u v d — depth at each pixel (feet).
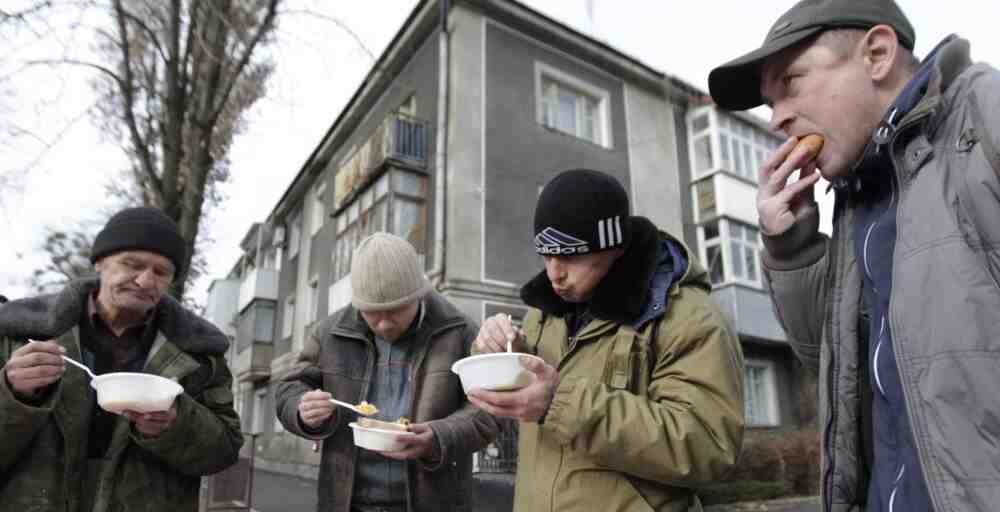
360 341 7.62
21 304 6.12
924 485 3.44
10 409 5.16
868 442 4.12
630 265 5.13
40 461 5.64
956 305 3.14
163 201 14.80
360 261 7.02
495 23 37.40
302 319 56.95
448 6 35.91
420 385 7.27
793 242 4.87
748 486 30.99
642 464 4.34
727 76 4.68
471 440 6.69
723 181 42.80
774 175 4.77
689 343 4.72
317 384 7.61
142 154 15.07
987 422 2.98
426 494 6.84
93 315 6.34
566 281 5.19
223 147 17.19
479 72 35.88
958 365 3.08
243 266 91.86
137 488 6.02
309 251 57.88
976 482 2.95
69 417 5.80
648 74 43.16
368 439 5.82
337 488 6.91
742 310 40.91
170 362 6.40
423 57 38.86
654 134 43.39
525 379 4.43
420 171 36.52
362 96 44.19
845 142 4.11
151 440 5.83
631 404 4.44
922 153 3.54
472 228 33.22
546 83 39.24
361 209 41.37
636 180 41.22
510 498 23.45
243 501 22.71
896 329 3.45
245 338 71.31
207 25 14.87
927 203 3.44
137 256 6.07
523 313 33.27
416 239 35.40
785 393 43.27
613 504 4.55
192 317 6.91
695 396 4.46
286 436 54.44
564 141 38.14
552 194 5.09
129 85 14.99
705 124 44.70
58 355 5.28
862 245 4.25
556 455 4.99
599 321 5.08
